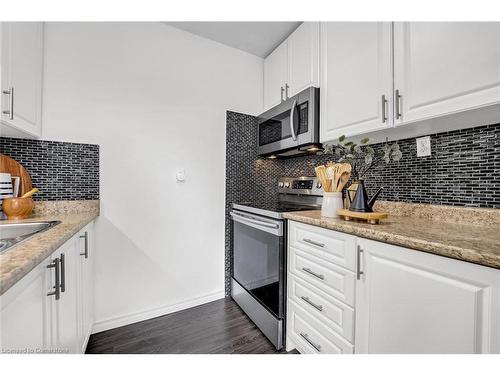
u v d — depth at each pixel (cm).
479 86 84
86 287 131
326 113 151
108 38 161
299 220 134
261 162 230
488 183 109
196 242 196
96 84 157
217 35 198
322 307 120
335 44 145
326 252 118
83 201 150
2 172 128
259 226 162
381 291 92
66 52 147
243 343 149
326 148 146
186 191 191
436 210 124
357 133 131
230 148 213
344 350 108
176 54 187
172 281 186
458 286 70
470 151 115
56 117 145
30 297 64
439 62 95
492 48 81
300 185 209
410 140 140
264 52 223
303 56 174
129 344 146
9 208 118
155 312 178
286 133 179
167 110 183
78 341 113
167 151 183
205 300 201
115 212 164
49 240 78
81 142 152
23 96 118
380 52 118
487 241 76
